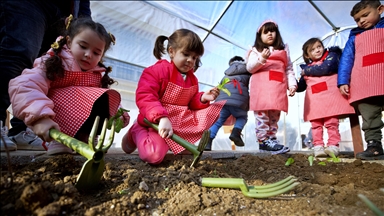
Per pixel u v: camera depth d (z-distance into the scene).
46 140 1.13
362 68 1.96
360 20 2.09
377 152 1.90
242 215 0.92
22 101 1.12
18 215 0.77
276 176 1.48
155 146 1.44
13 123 1.67
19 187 0.83
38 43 1.55
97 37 1.37
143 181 1.11
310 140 5.09
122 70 5.46
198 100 1.81
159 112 1.40
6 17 1.41
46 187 0.85
